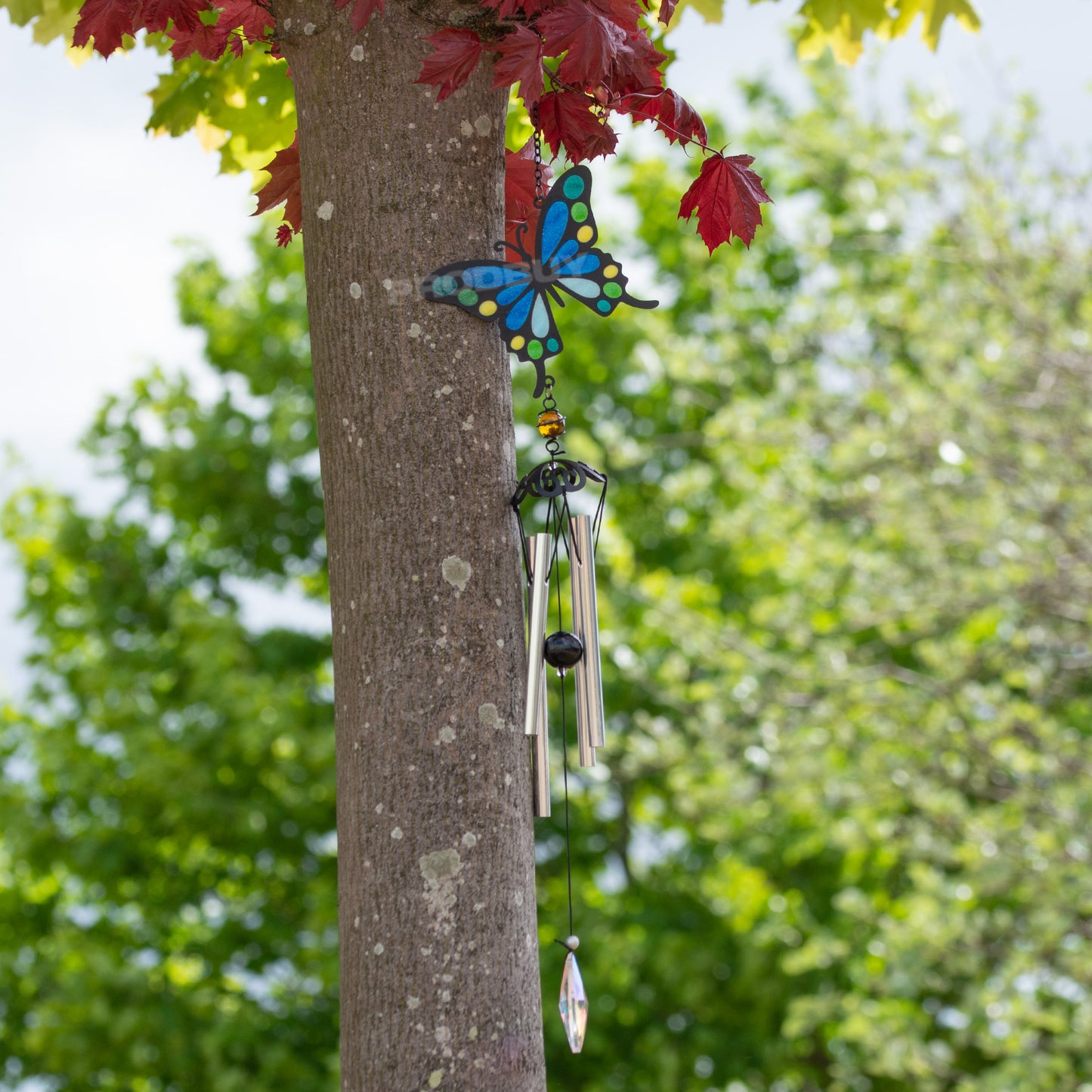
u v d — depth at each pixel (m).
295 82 2.41
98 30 2.54
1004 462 7.98
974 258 8.39
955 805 7.75
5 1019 12.10
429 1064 2.01
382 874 2.08
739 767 8.95
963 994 9.34
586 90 2.58
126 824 11.97
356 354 2.25
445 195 2.31
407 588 2.16
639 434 13.08
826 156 9.52
